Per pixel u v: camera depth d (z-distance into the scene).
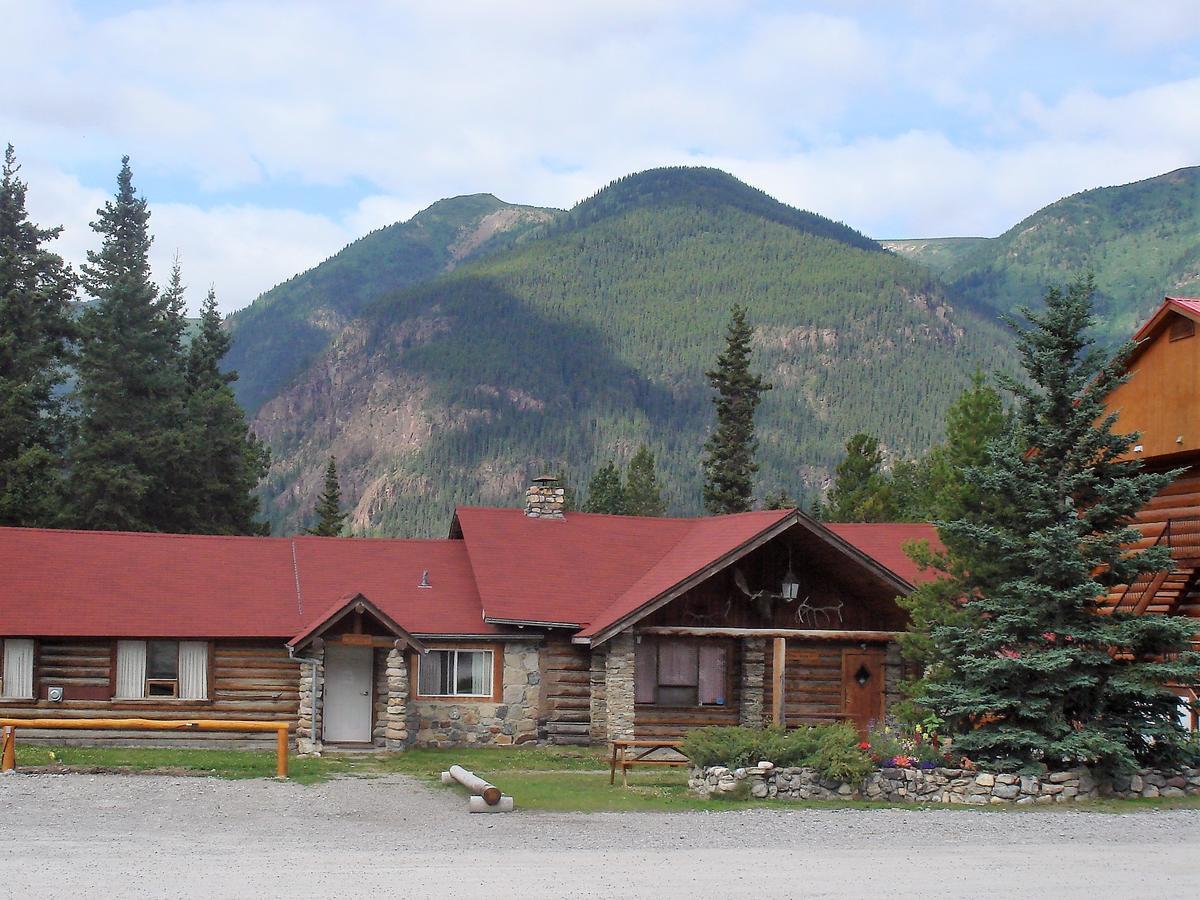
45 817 18.12
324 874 14.74
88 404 49.97
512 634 30.61
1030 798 21.45
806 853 16.55
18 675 29.05
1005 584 22.91
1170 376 27.78
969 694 22.55
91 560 31.08
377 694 30.03
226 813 19.03
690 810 20.23
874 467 62.09
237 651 30.06
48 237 56.25
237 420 59.78
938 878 15.11
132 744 29.33
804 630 30.12
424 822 18.72
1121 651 23.36
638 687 30.33
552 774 25.34
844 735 22.09
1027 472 22.98
